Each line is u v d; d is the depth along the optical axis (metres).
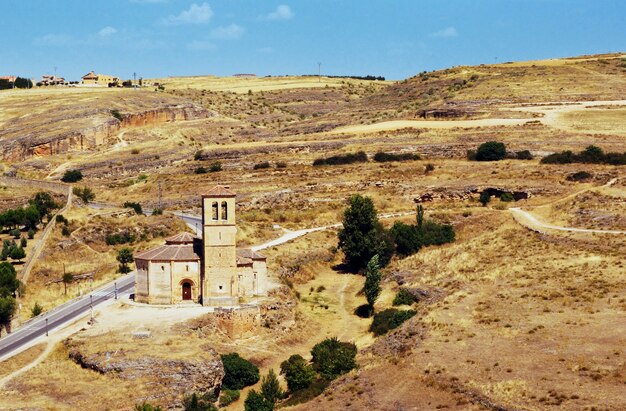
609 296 99.75
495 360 83.81
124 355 94.81
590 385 75.38
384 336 101.88
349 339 111.06
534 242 134.75
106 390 88.56
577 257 120.19
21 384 90.25
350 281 140.25
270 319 112.12
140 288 116.25
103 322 107.62
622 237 128.38
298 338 112.25
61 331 106.12
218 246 112.75
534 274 114.56
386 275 137.38
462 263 130.00
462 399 76.75
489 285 113.12
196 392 90.50
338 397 83.25
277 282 127.25
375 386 83.56
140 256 116.31
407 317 109.94
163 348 96.75
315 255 148.62
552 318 94.12
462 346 88.69
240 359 99.50
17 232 152.12
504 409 73.19
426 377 82.25
